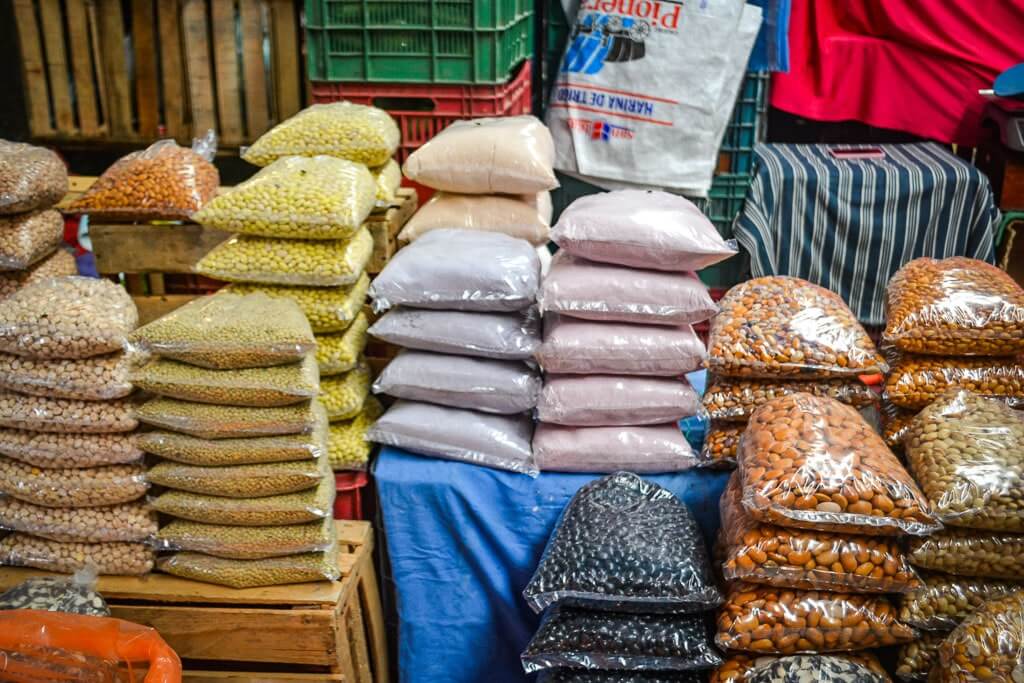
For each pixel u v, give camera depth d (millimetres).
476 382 2312
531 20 3355
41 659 1828
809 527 1860
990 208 3299
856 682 1783
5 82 3727
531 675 2455
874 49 3555
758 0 3191
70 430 2061
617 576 1970
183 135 3764
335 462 2387
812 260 3412
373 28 2787
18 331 1985
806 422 1992
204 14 3568
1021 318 2180
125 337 2023
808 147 3621
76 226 3369
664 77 3191
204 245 2506
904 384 2250
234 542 2117
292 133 2541
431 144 2553
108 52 3674
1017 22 3428
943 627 1908
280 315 2090
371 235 2523
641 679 1995
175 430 2086
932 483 1916
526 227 2564
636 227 2250
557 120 3371
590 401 2285
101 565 2166
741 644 1891
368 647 2473
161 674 1780
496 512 2332
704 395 2330
